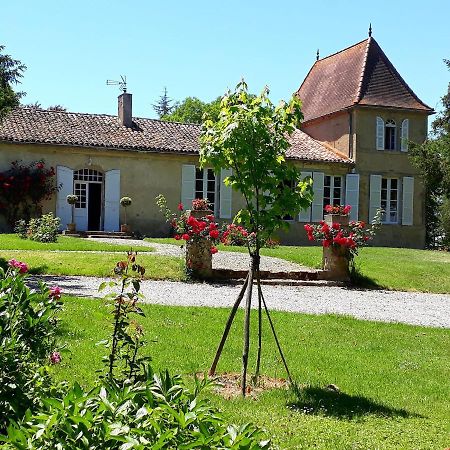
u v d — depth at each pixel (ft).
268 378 22.00
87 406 8.27
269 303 39.42
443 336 32.04
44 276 44.27
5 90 64.08
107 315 15.85
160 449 7.58
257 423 16.63
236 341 26.91
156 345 24.71
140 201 85.97
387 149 98.78
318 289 48.85
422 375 23.93
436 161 93.50
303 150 95.71
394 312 39.58
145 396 8.95
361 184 96.84
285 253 63.21
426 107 100.53
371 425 17.42
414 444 15.97
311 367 23.70
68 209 82.69
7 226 79.56
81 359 20.99
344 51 111.96
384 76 101.81
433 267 59.62
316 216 93.71
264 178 20.47
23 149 80.43
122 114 92.38
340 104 101.14
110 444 7.75
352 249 52.49
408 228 99.55
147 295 38.55
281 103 20.72
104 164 84.17
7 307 12.71
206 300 38.27
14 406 11.19
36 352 12.73
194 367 21.89
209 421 8.30
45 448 7.69
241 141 19.95
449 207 107.96
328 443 15.56
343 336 30.14
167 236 86.84
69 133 84.58
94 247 59.52
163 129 94.12
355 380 22.39
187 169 87.86
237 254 61.26
